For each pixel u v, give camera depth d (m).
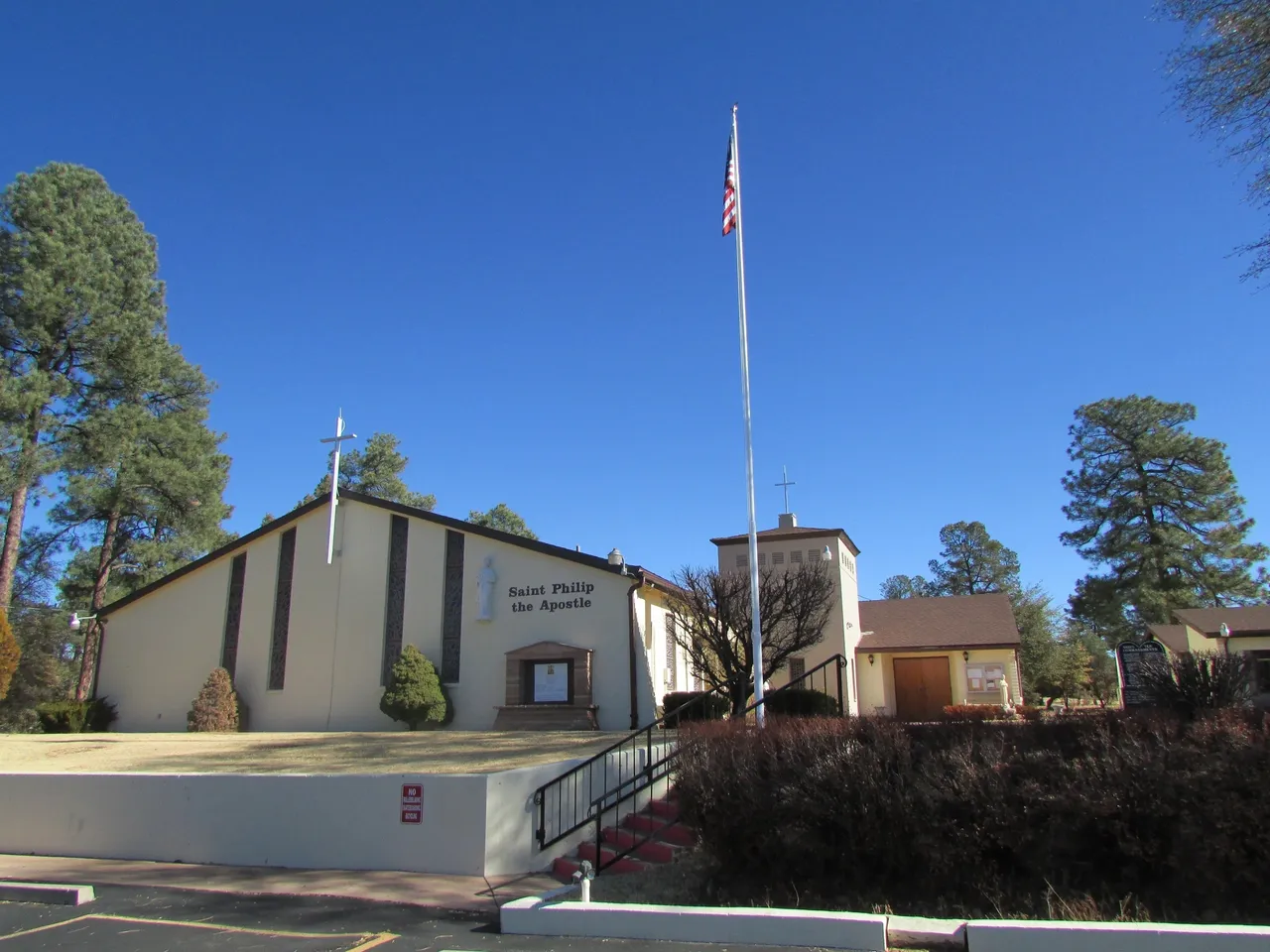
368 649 23.50
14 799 12.98
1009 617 33.84
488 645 22.34
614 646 21.23
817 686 27.98
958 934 6.49
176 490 37.25
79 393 35.38
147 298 37.59
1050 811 7.35
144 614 26.48
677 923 7.33
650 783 11.42
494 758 14.62
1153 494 45.16
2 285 32.84
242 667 24.73
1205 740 7.39
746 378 15.09
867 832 7.85
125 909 9.23
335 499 24.69
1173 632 33.72
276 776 11.65
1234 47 10.27
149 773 13.75
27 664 38.12
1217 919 6.71
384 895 9.43
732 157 16.20
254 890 9.97
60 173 35.50
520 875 10.33
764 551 30.55
